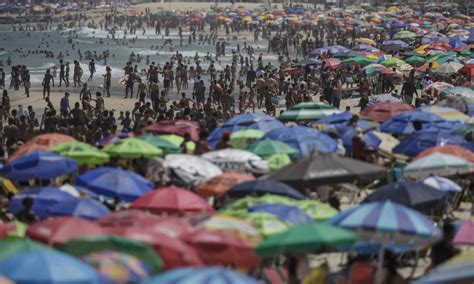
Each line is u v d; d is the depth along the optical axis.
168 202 43.34
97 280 29.25
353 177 48.84
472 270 31.06
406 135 69.88
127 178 48.94
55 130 88.31
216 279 27.61
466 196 59.56
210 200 58.12
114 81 177.00
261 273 39.38
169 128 69.88
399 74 138.62
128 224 37.22
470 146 62.81
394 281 40.62
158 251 33.22
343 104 121.75
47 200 44.94
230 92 118.94
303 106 77.38
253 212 40.84
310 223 35.47
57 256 29.78
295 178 48.47
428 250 48.16
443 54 141.62
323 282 39.62
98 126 90.00
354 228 37.19
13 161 54.81
